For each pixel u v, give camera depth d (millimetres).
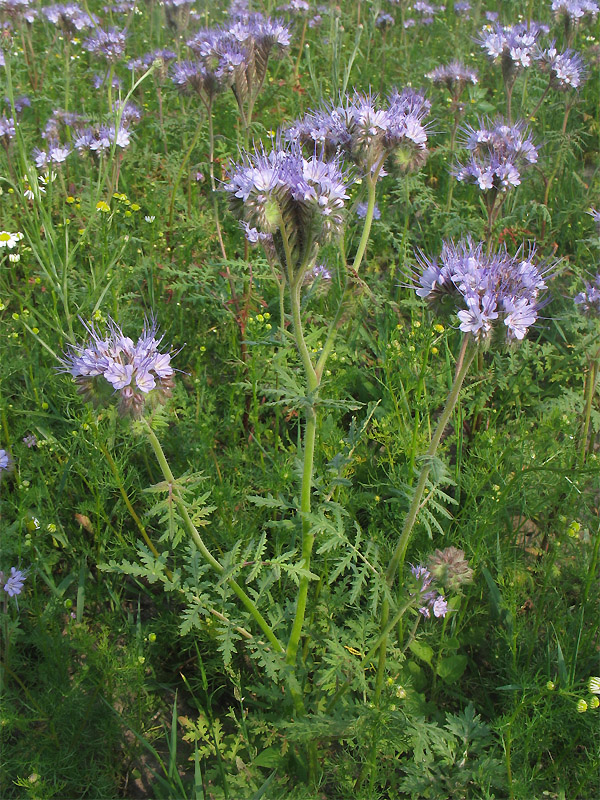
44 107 1045
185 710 492
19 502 521
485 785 418
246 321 632
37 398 586
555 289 725
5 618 455
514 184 640
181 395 582
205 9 1270
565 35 955
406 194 764
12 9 1066
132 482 540
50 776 439
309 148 507
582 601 476
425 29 1452
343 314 426
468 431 642
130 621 500
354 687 419
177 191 873
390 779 436
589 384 589
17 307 706
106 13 1449
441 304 403
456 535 513
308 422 411
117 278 651
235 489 544
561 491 521
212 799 427
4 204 779
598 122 1035
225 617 429
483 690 490
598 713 439
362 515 559
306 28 1305
